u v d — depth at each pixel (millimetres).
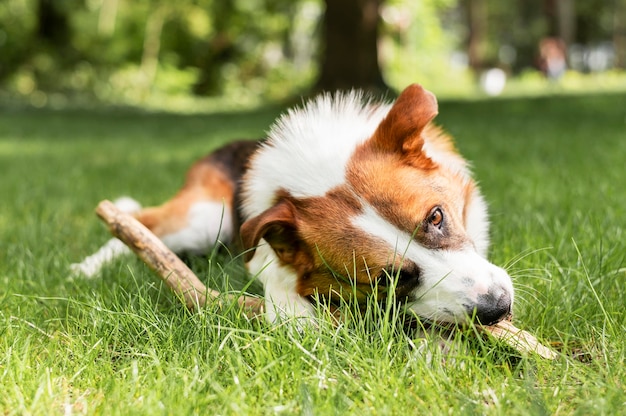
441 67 9602
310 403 860
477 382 910
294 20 9195
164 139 3648
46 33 7930
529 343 957
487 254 1191
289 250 1064
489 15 15844
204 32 8758
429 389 891
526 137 2832
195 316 1018
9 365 953
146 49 8469
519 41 16000
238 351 952
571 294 1086
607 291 1110
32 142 3672
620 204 1454
